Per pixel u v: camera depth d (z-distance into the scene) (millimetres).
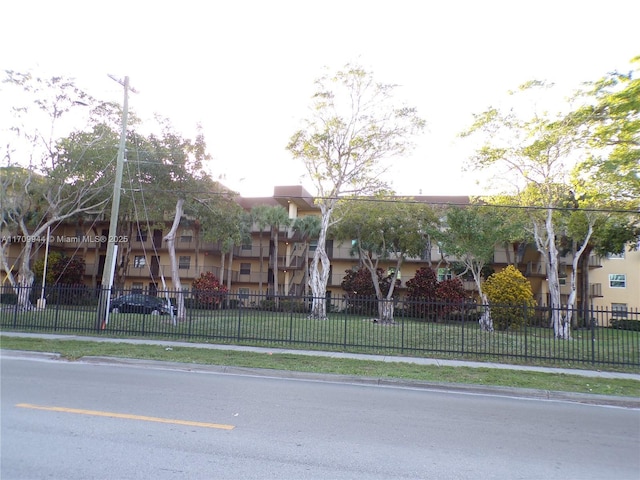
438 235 28250
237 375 11219
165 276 42625
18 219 29219
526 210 24484
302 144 26125
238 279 43938
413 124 25359
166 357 12500
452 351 14664
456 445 6113
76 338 15703
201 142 24594
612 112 14164
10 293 25859
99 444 5527
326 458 5379
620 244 29672
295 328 18062
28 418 6508
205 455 5293
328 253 43500
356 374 11203
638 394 10039
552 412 8547
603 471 5383
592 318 14336
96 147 24375
